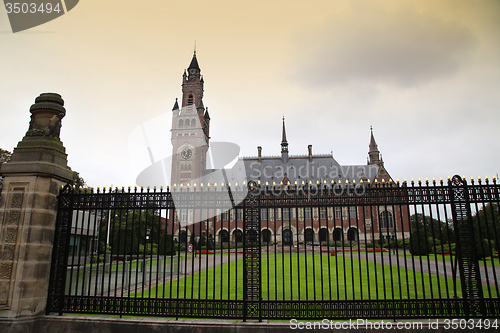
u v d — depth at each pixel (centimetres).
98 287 1216
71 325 678
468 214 648
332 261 2097
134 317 689
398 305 631
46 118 802
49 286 728
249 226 686
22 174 738
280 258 2400
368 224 5528
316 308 639
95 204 734
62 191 779
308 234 5822
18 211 726
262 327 621
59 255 744
